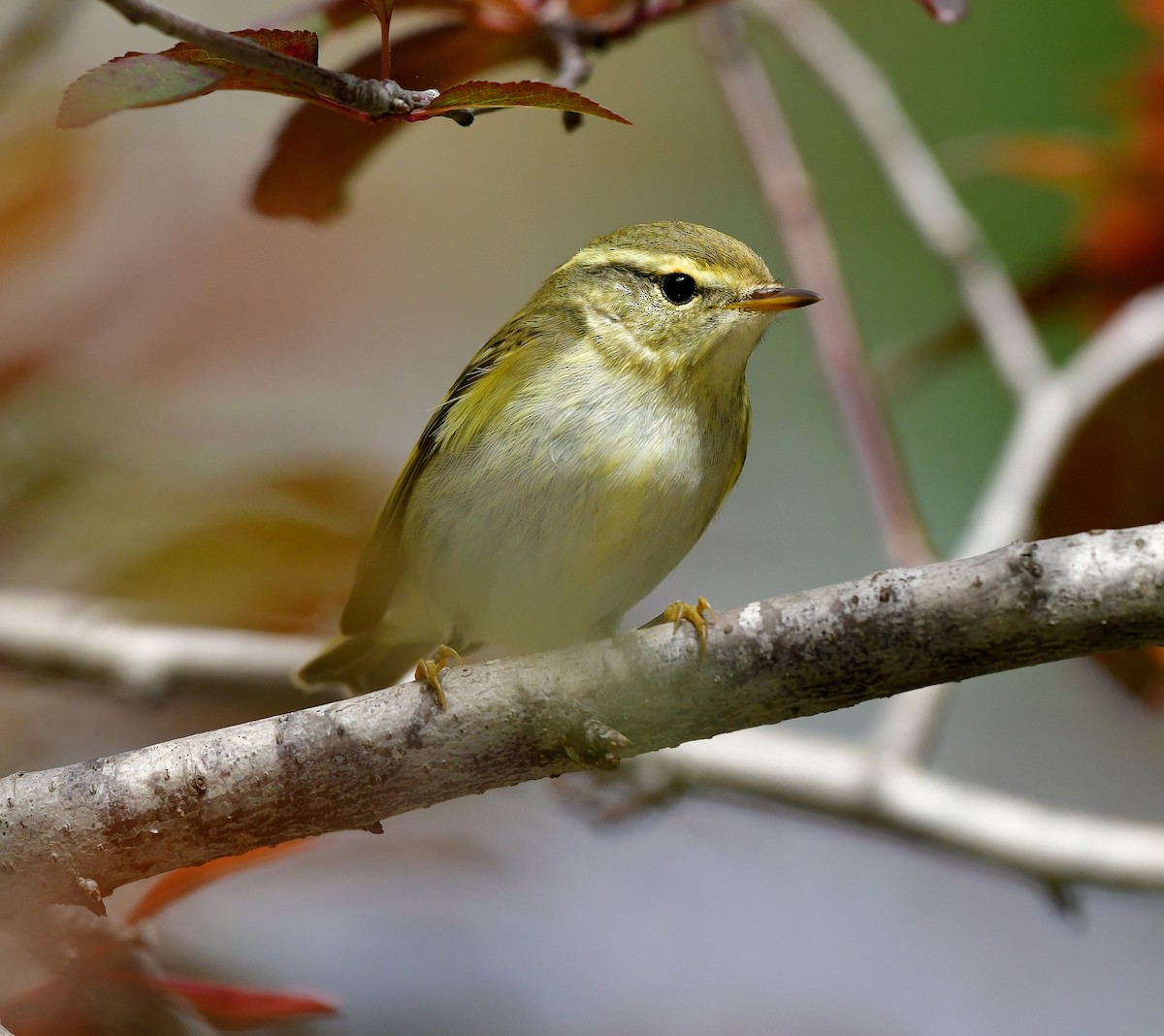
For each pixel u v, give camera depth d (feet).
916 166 38.88
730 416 29.32
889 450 34.22
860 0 58.49
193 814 20.43
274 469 34.27
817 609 20.29
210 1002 21.08
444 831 35.76
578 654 21.08
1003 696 56.39
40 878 20.25
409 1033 40.86
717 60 38.93
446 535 28.89
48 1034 20.61
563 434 28.02
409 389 47.19
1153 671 33.19
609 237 30.66
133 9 15.28
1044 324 39.50
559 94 17.10
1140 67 34.35
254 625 34.81
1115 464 35.19
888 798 32.81
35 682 36.17
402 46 24.34
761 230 59.57
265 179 24.63
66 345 36.68
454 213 54.34
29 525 35.27
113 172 38.52
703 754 33.86
